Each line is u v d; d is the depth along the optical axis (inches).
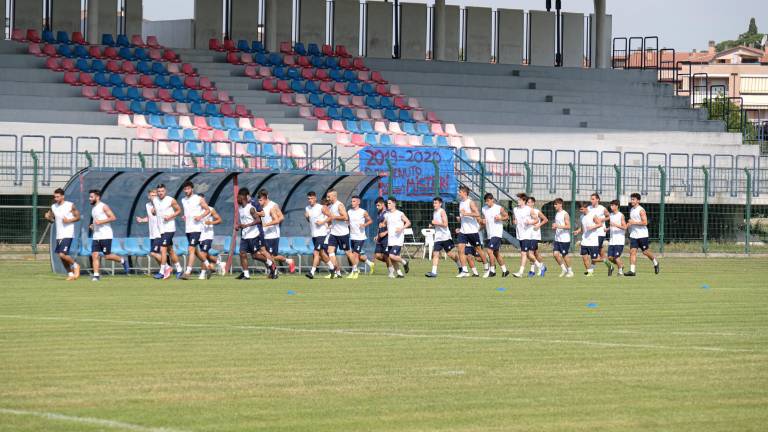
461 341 760.3
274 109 2591.0
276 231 1386.6
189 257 1365.7
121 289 1187.9
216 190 1487.5
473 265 1476.4
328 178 1546.5
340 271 1487.5
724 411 520.7
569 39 3174.2
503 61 3122.5
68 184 1414.9
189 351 701.9
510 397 553.6
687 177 2385.6
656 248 2214.6
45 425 479.5
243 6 2874.0
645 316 938.1
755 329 839.7
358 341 757.3
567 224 1510.8
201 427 480.4
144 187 1465.3
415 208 2063.2
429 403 538.0
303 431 474.9
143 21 3063.5
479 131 2706.7
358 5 2984.7
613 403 539.5
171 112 2463.1
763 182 2509.8
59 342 737.0
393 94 2783.0
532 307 1015.6
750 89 6658.5
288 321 878.4
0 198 1935.3
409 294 1158.3
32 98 2358.5
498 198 2198.6
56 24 2689.5
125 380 593.0
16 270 1475.1
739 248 2245.3
